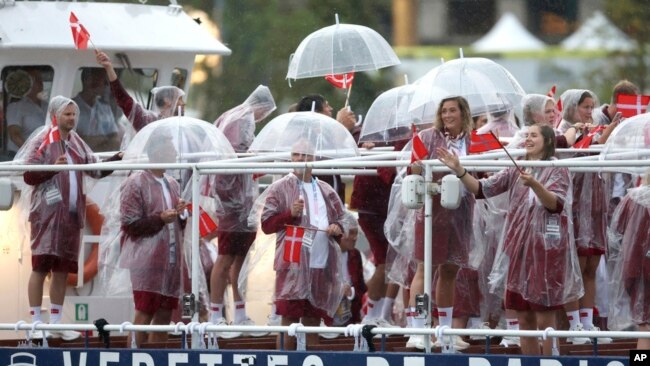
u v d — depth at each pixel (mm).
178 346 30312
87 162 31844
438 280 28672
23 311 32875
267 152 31391
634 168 27062
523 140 30438
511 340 30047
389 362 26984
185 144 31016
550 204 26797
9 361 29594
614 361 25766
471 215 28562
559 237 27016
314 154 29688
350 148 31344
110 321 32844
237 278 32094
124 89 33531
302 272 29062
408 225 29141
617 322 27344
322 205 29484
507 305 27547
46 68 34719
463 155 29188
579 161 26516
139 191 29891
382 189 32906
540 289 27062
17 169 30172
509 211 27562
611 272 27844
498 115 33969
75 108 31500
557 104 34625
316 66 35781
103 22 35594
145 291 29891
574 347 28969
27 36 34375
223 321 31719
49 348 29297
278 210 29234
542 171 27219
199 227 29422
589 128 32750
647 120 28844
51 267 31266
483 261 29844
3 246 32656
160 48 35750
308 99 34719
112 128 35469
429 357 26734
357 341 27766
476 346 29469
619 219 27547
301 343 28109
